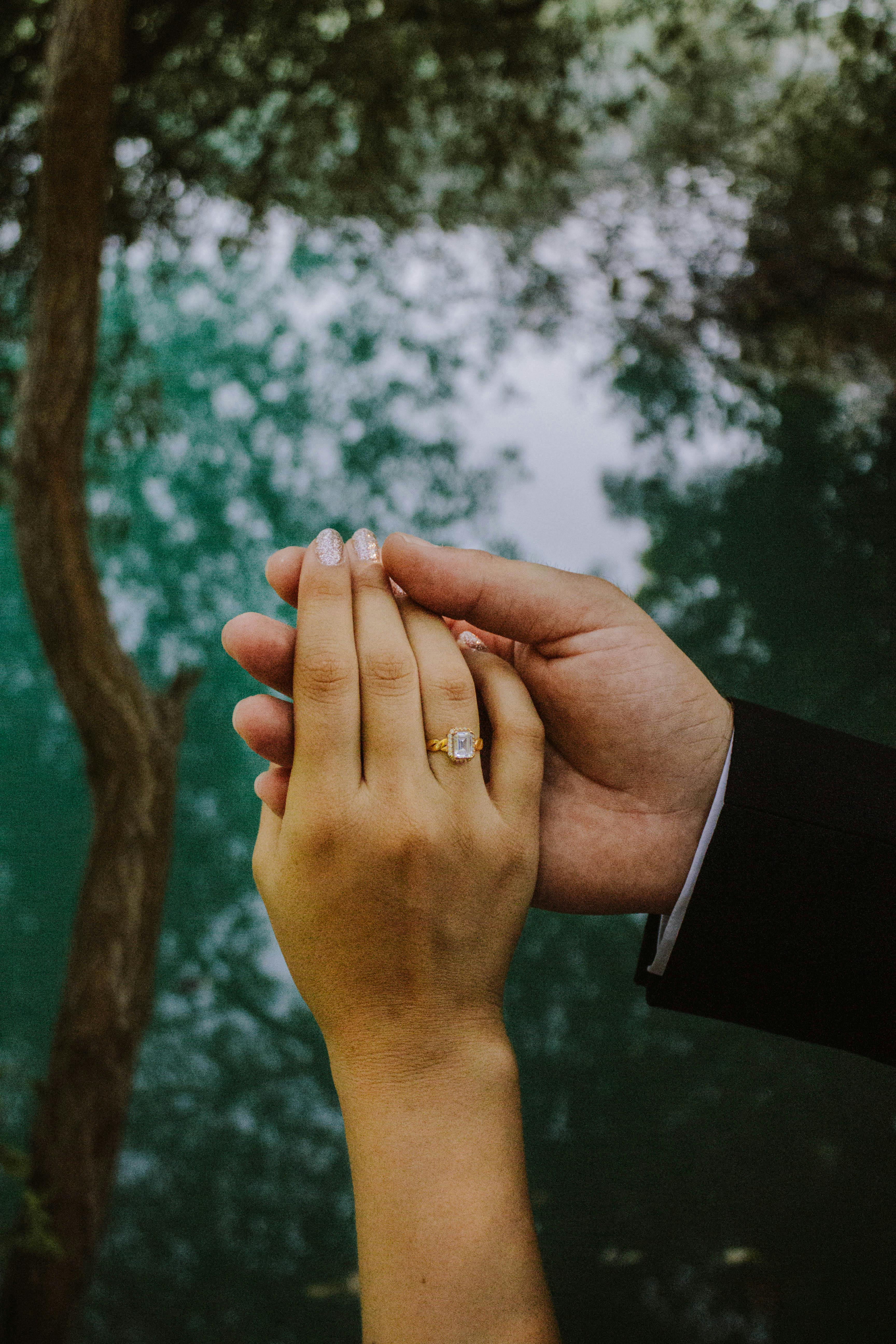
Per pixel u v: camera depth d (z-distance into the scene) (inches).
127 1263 214.7
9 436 168.2
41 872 275.3
